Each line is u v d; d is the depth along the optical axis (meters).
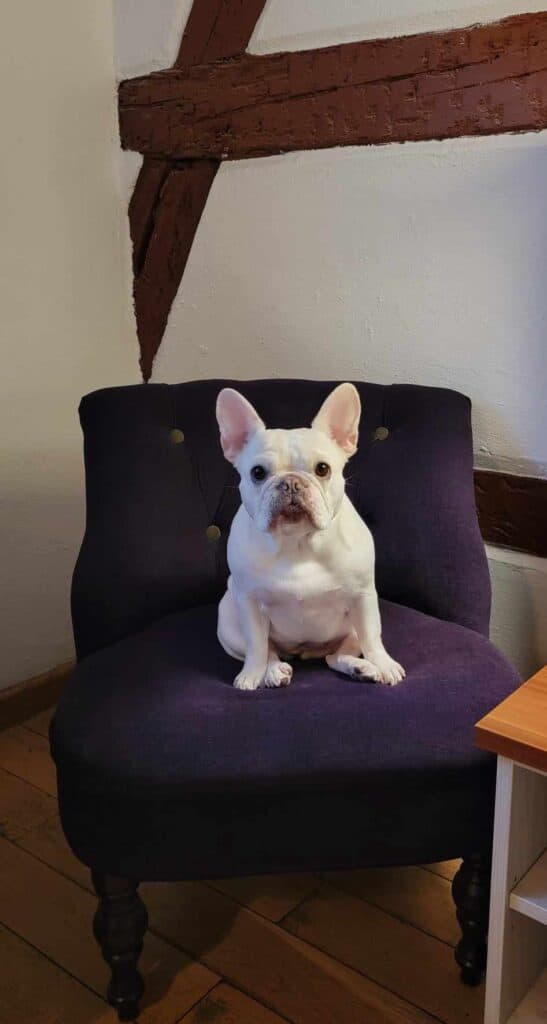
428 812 1.17
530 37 1.45
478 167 1.56
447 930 1.45
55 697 2.17
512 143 1.51
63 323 2.07
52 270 2.02
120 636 1.54
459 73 1.54
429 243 1.66
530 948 1.23
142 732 1.17
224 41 1.84
